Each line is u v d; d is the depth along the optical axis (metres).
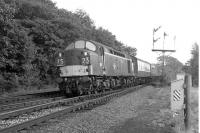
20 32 25.34
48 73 31.88
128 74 30.84
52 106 13.12
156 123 9.89
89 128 8.98
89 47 20.03
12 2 29.77
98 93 20.72
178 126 8.87
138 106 15.31
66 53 18.97
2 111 11.72
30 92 23.92
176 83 7.62
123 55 29.73
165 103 16.44
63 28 34.88
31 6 34.09
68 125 9.23
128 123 9.77
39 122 9.20
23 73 26.83
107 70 22.39
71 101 14.98
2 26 22.88
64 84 19.02
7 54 23.73
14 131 7.84
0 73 24.44
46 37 31.00
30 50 26.38
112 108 13.89
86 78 18.39
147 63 46.16
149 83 44.47
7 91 24.16
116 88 27.86
